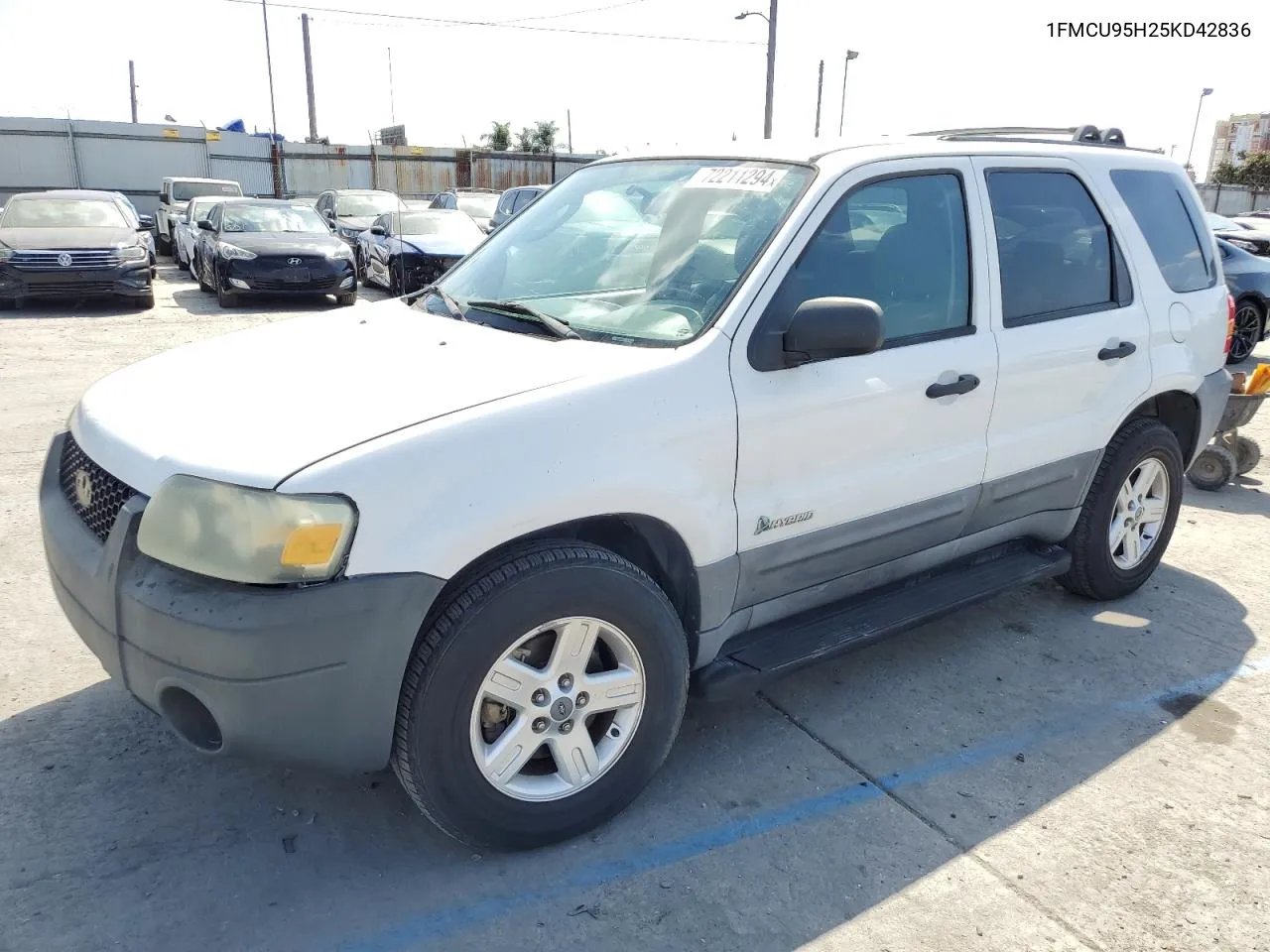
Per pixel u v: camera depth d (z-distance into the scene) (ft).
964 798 10.18
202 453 7.89
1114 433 13.89
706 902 8.55
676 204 11.10
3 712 11.05
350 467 7.58
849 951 8.07
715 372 9.32
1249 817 10.02
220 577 7.50
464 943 8.00
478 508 7.93
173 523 7.65
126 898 8.32
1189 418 15.49
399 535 7.65
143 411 8.98
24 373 29.60
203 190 77.61
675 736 9.70
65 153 100.48
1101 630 14.32
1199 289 15.08
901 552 11.59
